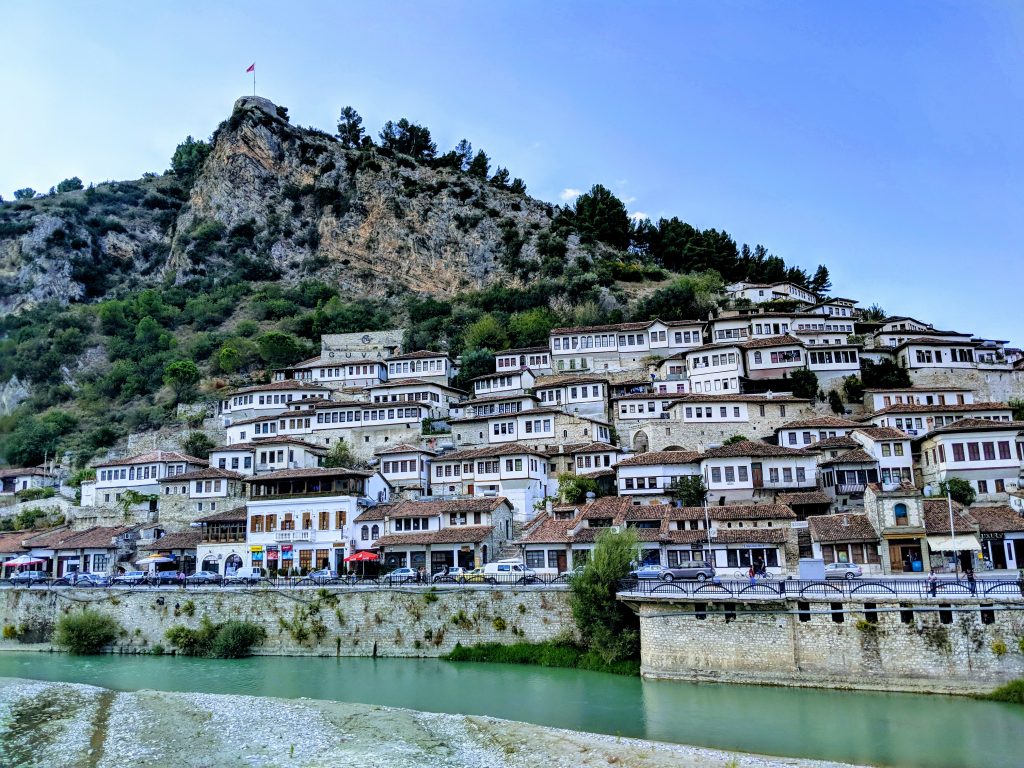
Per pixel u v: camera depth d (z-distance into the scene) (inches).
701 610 1895.9
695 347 4493.1
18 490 4576.8
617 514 2792.8
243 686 2062.0
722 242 7106.3
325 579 2519.7
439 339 5861.2
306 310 7126.0
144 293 7283.5
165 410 5251.0
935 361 4138.8
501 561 2669.8
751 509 2689.5
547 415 3882.9
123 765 1465.3
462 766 1417.3
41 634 2664.9
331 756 1482.5
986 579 1758.1
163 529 3695.9
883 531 2287.2
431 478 3602.4
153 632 2541.8
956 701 1620.3
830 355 4200.3
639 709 1708.9
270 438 4050.2
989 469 2883.9
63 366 6151.6
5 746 1573.6
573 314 5910.4
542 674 2063.2
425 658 2278.5
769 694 1744.6
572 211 7805.1
